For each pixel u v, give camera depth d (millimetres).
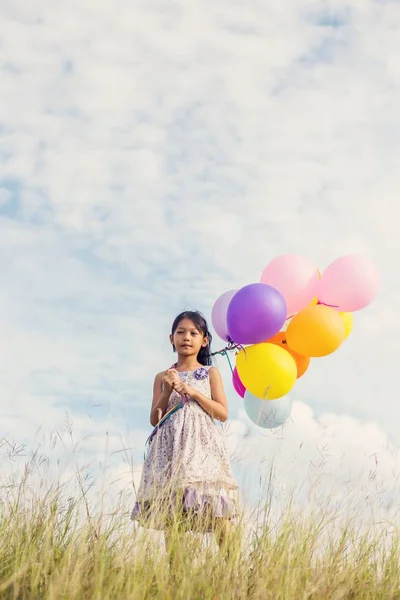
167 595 2838
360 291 4059
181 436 3809
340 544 3494
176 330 4172
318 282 4195
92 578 2889
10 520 3328
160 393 4086
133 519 3680
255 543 3428
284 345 4168
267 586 3070
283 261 4164
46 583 2855
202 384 4047
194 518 3557
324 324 3965
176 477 3537
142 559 3111
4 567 3006
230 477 3771
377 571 3594
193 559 3201
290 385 3969
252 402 4098
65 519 3346
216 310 4262
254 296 3875
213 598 2932
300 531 3418
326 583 3217
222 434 3885
